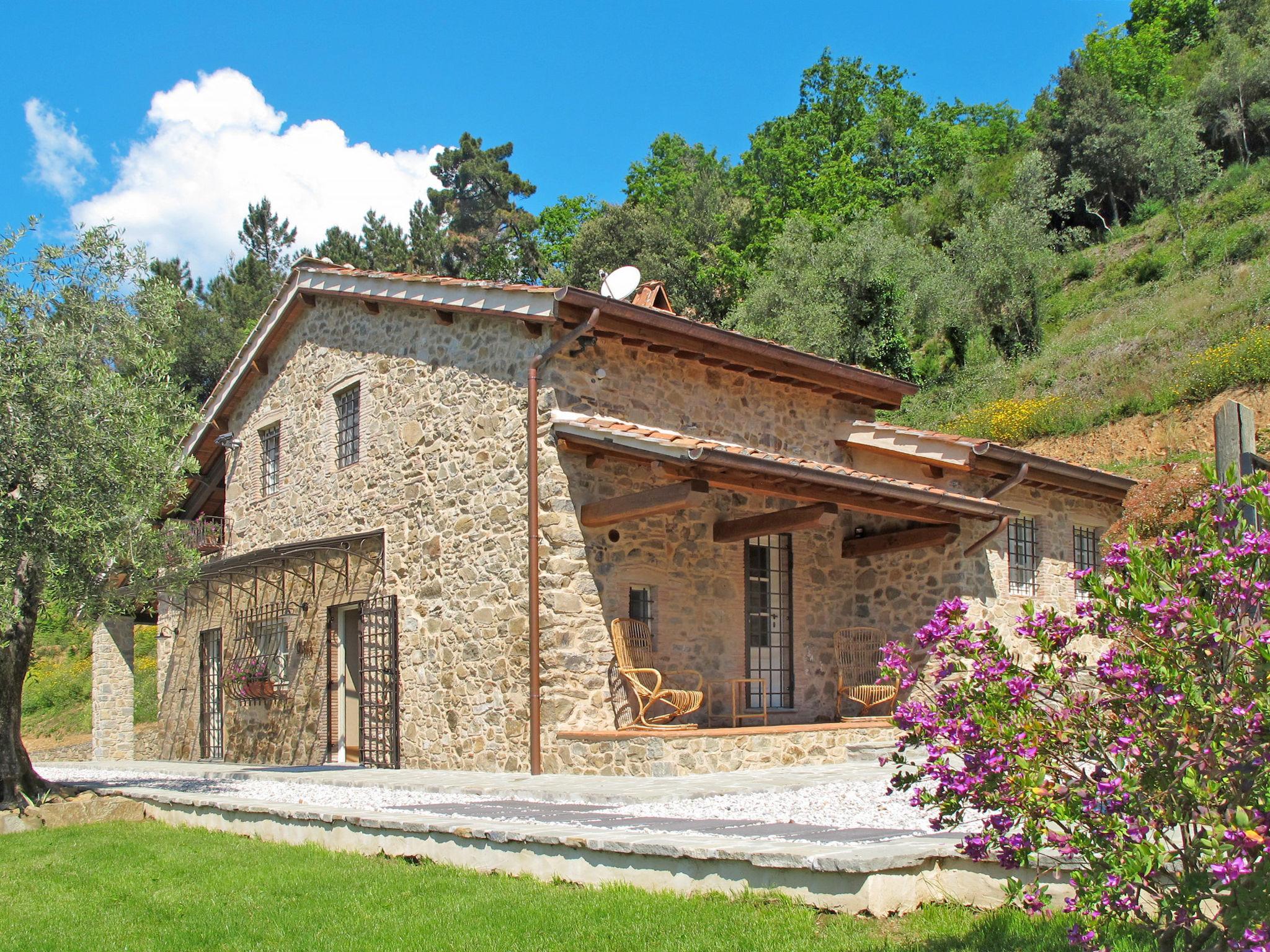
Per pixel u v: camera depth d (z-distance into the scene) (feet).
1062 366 79.51
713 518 39.29
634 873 18.51
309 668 47.26
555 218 151.43
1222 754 10.72
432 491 40.22
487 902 18.35
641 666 35.50
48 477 31.68
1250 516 14.98
